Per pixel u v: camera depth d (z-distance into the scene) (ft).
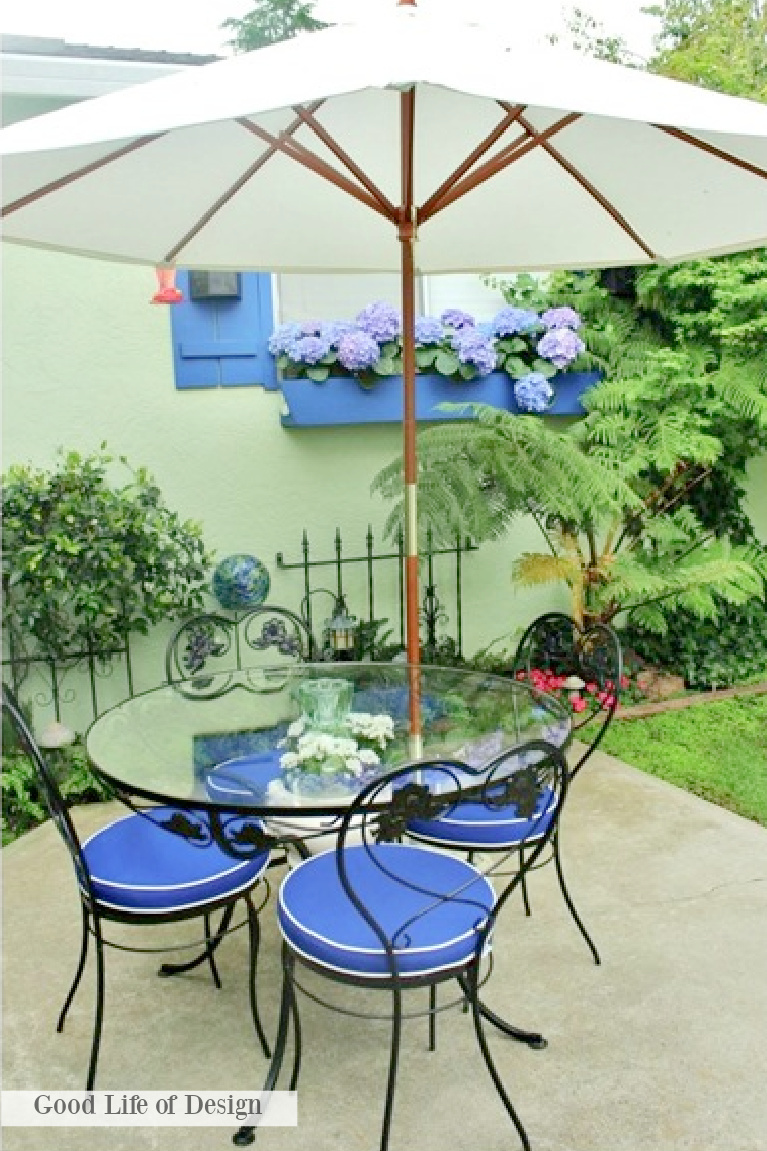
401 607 15.02
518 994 7.72
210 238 10.14
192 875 6.83
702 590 14.49
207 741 7.85
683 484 16.07
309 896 6.48
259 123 7.98
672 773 12.37
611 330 15.28
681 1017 7.38
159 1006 7.77
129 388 12.95
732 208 8.84
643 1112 6.37
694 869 9.76
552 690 14.76
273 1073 6.47
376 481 13.34
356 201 9.79
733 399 14.44
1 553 11.36
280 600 14.19
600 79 5.62
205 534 13.60
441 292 15.55
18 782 11.46
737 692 15.60
